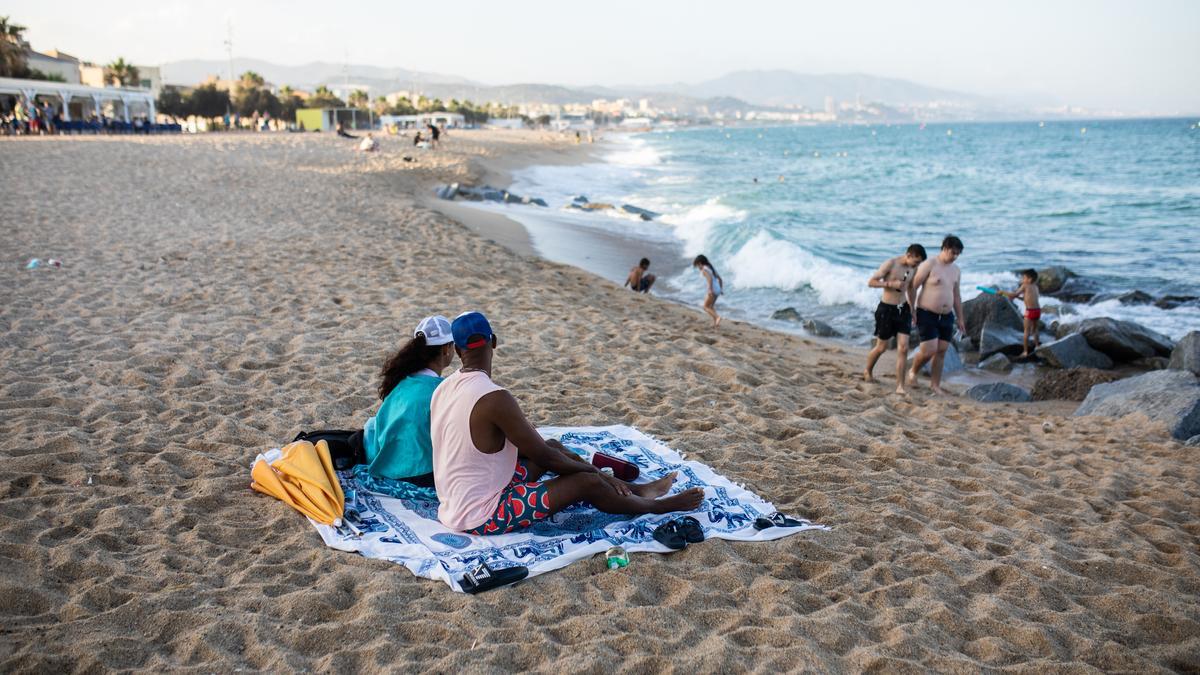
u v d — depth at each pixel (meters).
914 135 153.12
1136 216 24.14
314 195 19.78
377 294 9.72
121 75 69.44
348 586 3.50
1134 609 3.66
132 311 8.30
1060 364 10.06
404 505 4.21
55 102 49.50
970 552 4.14
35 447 4.73
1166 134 113.00
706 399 6.54
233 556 3.74
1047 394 8.73
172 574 3.51
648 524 4.12
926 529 4.38
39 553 3.58
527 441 3.86
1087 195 31.02
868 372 8.45
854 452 5.56
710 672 2.98
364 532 3.93
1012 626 3.43
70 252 11.07
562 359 7.48
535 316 9.16
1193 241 19.16
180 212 15.57
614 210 24.97
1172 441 6.40
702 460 5.25
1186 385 7.23
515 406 3.87
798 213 26.25
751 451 5.45
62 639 3.00
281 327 8.02
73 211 14.74
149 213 15.14
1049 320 12.55
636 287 13.52
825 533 4.24
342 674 2.90
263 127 58.66
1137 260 16.89
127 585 3.40
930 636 3.33
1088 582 3.88
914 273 8.13
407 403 4.22
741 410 6.34
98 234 12.59
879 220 24.53
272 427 5.41
